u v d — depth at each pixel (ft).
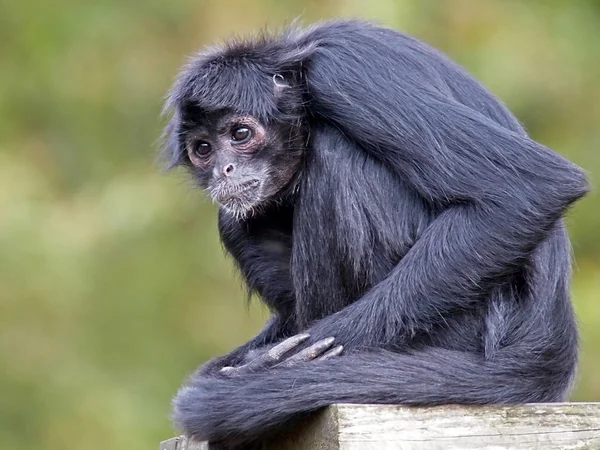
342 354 64.49
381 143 67.46
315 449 59.98
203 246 163.22
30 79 180.86
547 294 68.33
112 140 177.88
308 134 73.31
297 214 69.51
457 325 66.18
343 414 57.98
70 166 177.88
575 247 154.40
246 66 74.38
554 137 163.22
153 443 156.04
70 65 180.55
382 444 58.29
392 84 68.33
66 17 183.01
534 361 65.05
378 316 64.85
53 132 179.83
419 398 60.08
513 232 64.64
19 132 179.52
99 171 175.22
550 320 67.82
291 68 73.46
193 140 77.41
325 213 68.18
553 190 65.00
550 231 66.23
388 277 65.92
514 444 59.72
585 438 60.18
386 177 68.03
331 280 68.18
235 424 61.36
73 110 179.22
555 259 69.87
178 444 71.92
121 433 155.84
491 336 65.51
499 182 65.21
